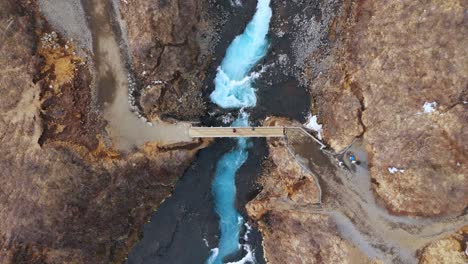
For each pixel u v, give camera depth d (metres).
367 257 30.86
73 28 33.25
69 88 33.03
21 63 32.47
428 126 29.06
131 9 32.78
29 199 32.38
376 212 30.94
